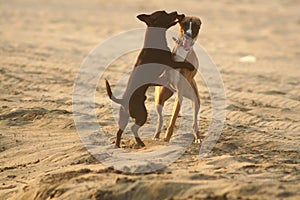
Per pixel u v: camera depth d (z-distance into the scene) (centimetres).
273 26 3838
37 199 911
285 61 2631
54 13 3891
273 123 1450
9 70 2058
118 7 4369
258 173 958
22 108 1502
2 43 2675
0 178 1055
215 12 4341
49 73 2047
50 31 3162
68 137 1266
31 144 1229
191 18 1154
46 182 950
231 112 1547
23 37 2903
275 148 1184
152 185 858
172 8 4447
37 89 1788
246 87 1973
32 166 1102
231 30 3581
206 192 835
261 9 4562
